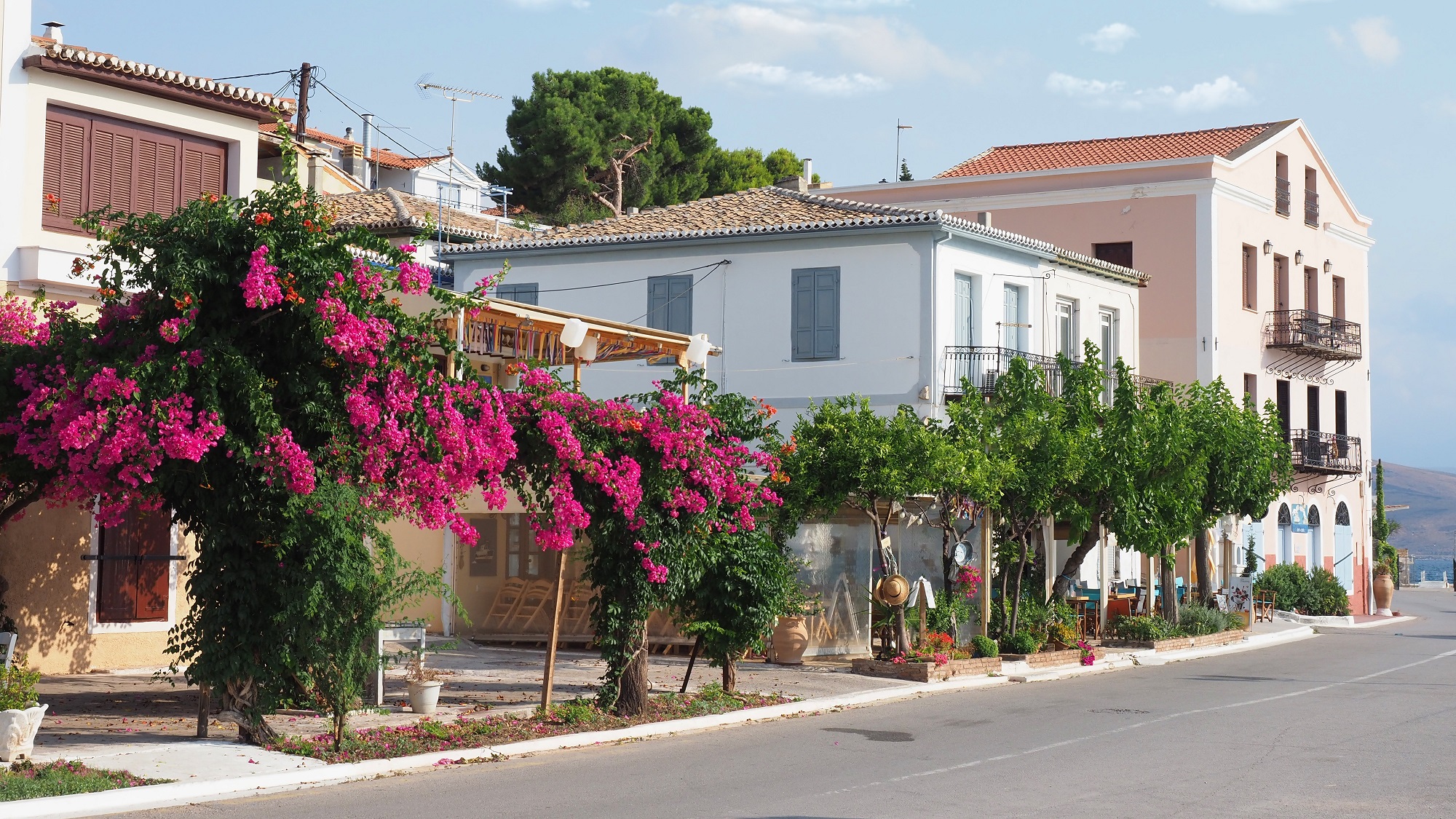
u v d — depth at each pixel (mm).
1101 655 27641
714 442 17703
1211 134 45781
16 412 14016
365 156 63000
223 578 13609
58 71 18703
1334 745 15570
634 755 14695
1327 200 48344
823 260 30391
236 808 11383
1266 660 28312
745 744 15578
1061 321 34719
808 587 24547
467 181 70438
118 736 14023
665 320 31750
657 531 16859
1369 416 51375
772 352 30719
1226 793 12352
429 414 14008
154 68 19547
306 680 13992
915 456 22156
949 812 11336
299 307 13297
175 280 12883
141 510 14594
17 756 12227
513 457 15555
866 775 13281
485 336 20781
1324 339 45656
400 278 14078
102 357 13289
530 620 25625
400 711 16516
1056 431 24797
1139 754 14766
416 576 14094
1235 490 31859
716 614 18750
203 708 14156
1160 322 41000
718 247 31281
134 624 19438
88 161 19219
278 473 13188
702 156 70938
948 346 29828
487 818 11023
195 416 13047
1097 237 41719
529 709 17078
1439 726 17344
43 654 18453
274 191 13656
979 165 46094
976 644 24328
